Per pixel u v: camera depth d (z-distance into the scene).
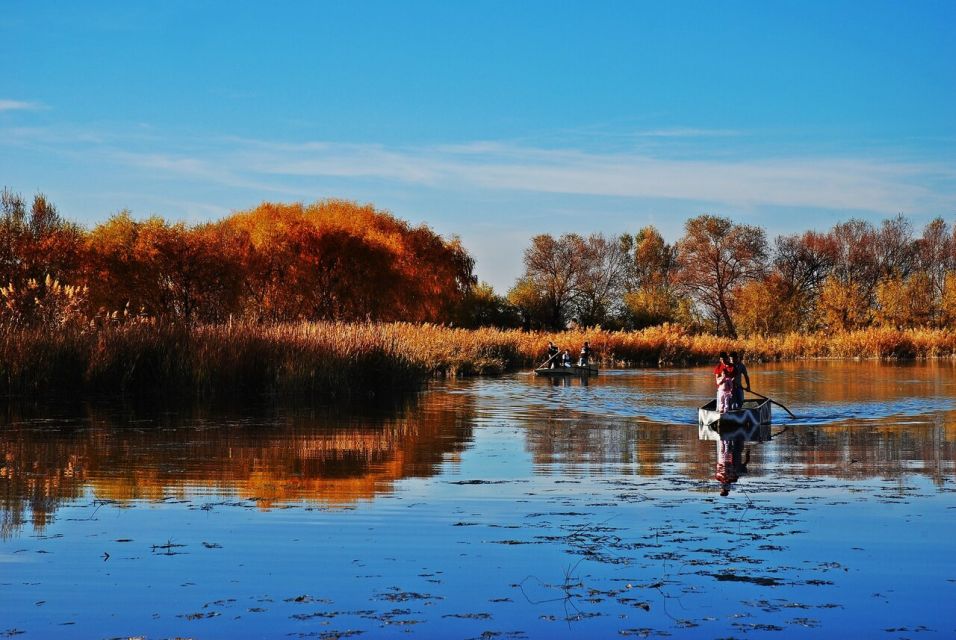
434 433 17.78
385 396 26.69
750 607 7.25
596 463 14.18
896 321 76.31
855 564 8.37
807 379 38.25
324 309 52.28
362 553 8.69
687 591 7.62
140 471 12.99
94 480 12.27
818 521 10.02
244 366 25.16
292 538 9.21
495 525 9.80
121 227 42.25
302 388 24.78
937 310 77.12
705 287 88.56
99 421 18.72
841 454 15.37
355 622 6.93
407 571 8.16
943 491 11.80
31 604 7.30
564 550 8.80
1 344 22.59
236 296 43.56
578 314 88.19
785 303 82.81
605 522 9.97
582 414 22.17
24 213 40.84
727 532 9.49
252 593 7.56
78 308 26.77
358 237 52.84
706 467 13.84
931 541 9.14
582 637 6.64
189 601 7.37
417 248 65.06
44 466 13.34
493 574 8.07
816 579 7.95
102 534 9.34
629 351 56.09
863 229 89.00
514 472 13.22
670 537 9.31
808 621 6.96
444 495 11.42
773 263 90.44
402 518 10.12
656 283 105.38
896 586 7.76
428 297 63.56
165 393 24.09
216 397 24.23
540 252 87.19
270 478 12.52
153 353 24.56
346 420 19.75
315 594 7.54
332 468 13.41
